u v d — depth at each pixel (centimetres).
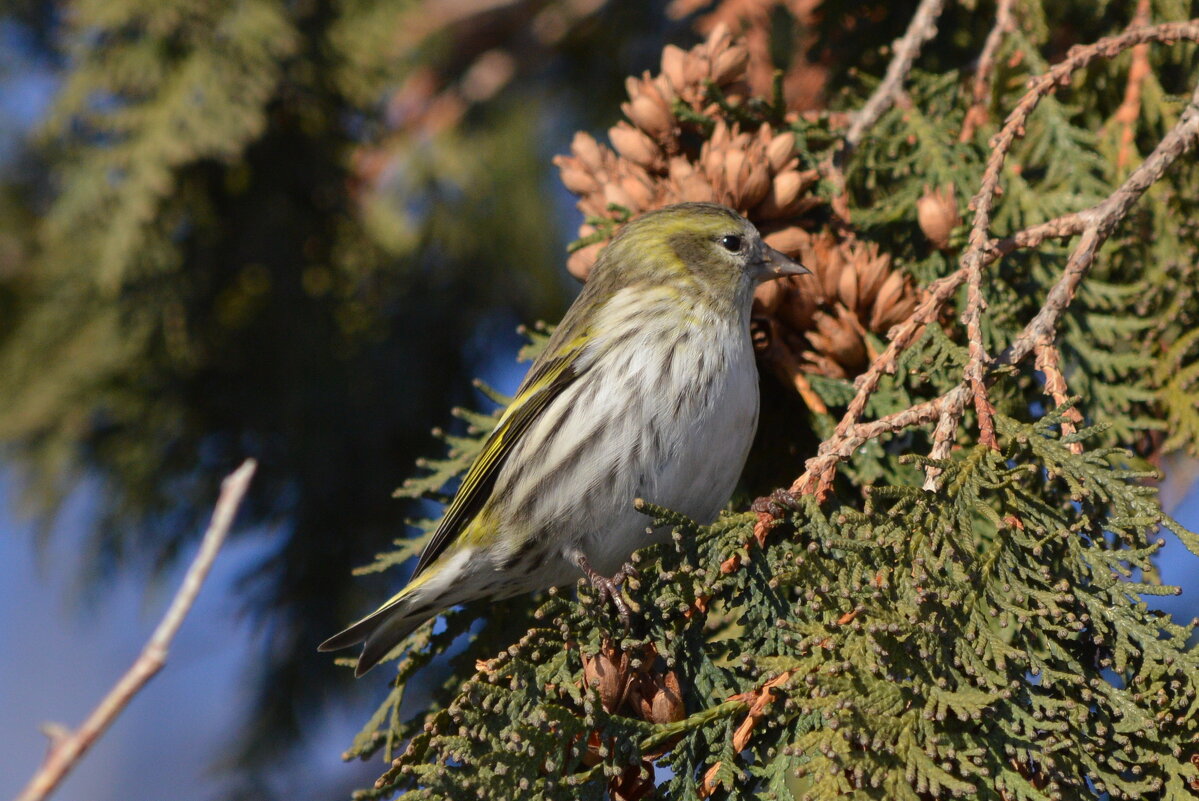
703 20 1104
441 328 1247
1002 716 502
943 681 503
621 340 753
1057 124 797
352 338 1213
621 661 562
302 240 1220
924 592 509
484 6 1304
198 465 1209
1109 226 645
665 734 544
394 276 1249
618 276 790
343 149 1231
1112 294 739
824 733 485
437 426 1217
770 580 537
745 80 841
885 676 498
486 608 792
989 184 668
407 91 1302
